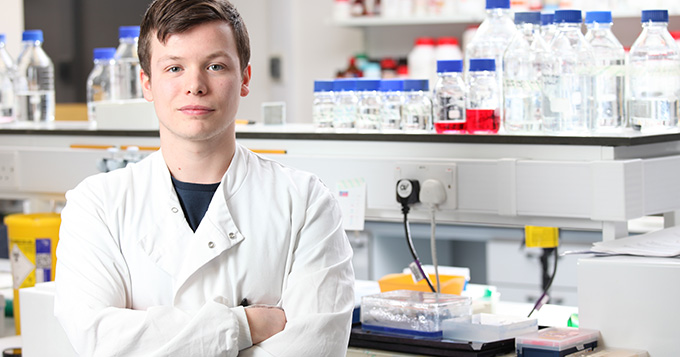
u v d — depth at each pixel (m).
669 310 1.61
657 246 1.75
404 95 2.15
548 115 1.95
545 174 1.85
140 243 1.50
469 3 4.14
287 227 1.53
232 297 1.49
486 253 4.25
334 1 4.48
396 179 2.02
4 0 3.65
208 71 1.46
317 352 1.44
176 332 1.41
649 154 1.91
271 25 5.04
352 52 4.89
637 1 3.81
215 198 1.51
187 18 1.44
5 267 2.85
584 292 1.71
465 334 1.73
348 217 2.07
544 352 1.60
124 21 5.02
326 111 2.26
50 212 2.54
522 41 2.04
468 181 1.93
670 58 2.01
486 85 1.99
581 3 3.87
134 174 1.56
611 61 2.07
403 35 4.72
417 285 2.04
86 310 1.45
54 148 2.47
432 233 1.99
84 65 4.90
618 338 1.67
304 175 1.60
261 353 1.43
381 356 1.75
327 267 1.52
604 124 2.00
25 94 2.97
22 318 1.83
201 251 1.48
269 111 2.57
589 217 1.81
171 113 1.47
